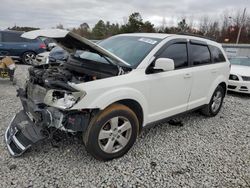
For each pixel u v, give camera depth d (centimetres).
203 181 290
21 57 1222
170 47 382
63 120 280
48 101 287
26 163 299
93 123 290
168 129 438
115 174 291
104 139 306
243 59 965
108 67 320
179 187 276
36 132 308
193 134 425
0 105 511
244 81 756
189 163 327
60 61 425
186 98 421
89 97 275
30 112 323
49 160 309
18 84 398
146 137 397
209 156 350
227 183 289
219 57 512
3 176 272
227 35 4141
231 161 340
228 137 423
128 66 326
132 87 316
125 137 326
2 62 718
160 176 294
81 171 292
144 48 365
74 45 330
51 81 289
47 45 1238
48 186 262
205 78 457
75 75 333
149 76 339
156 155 341
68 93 271
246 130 464
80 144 352
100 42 438
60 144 347
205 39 480
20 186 259
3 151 321
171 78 373
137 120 332
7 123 411
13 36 1194
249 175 308
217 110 535
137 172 298
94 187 267
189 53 421
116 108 304
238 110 605
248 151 374
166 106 383
